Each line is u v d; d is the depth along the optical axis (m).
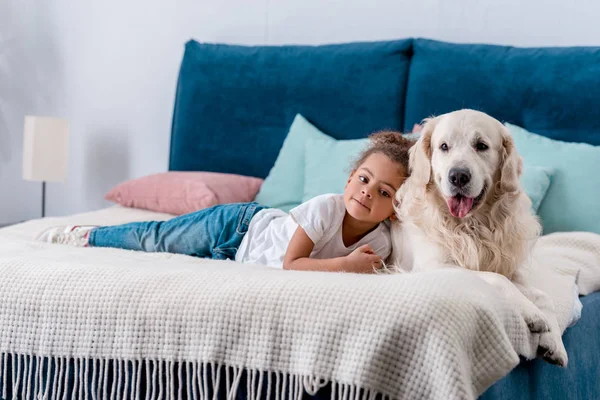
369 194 1.80
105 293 1.46
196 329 1.39
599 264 2.27
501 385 1.43
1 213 4.07
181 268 1.63
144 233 2.19
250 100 3.33
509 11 3.11
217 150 3.37
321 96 3.21
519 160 1.75
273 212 2.13
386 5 3.31
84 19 3.86
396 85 3.10
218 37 3.63
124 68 3.80
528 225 1.77
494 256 1.74
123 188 3.10
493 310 1.37
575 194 2.57
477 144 1.68
